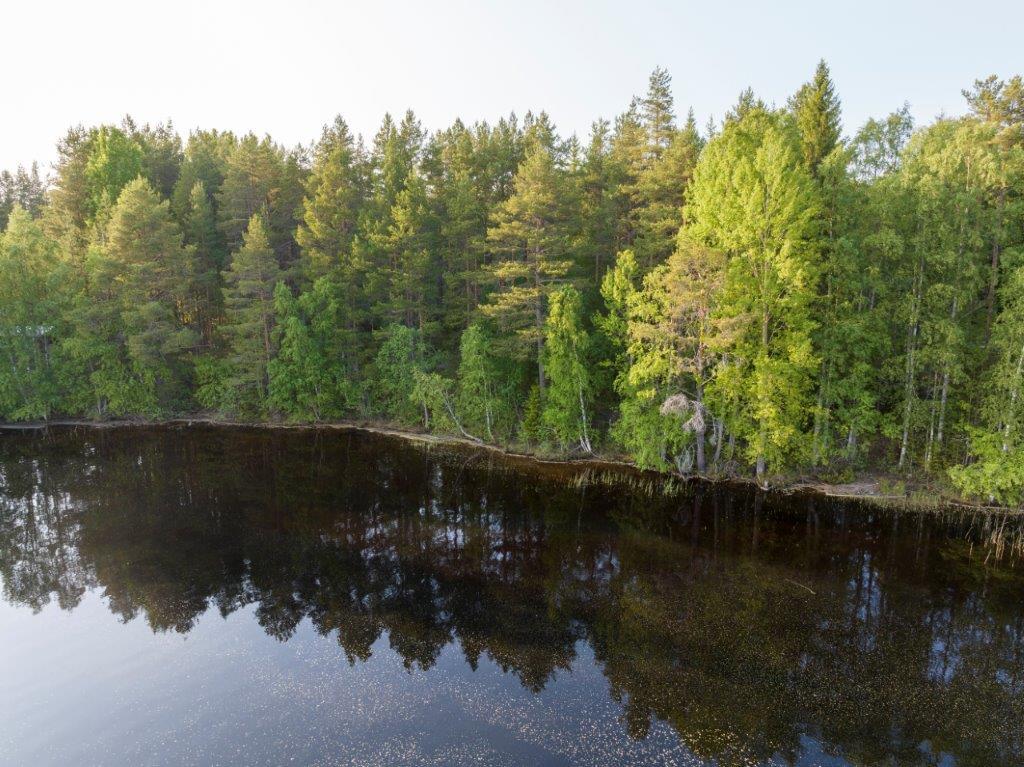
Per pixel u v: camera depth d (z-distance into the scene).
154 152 55.53
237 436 38.69
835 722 11.75
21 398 41.22
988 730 11.55
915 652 14.20
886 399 27.09
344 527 23.16
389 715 12.11
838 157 24.89
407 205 38.50
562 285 31.83
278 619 16.16
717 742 11.18
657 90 36.88
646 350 29.61
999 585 17.55
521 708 12.24
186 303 46.50
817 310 25.77
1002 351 22.72
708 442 30.44
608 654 14.22
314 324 40.50
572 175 39.03
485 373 35.38
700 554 20.23
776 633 15.09
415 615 16.28
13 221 41.62
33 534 22.44
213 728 11.85
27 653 14.69
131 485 28.56
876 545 20.53
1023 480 21.20
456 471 30.73
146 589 18.06
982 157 22.91
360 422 41.22
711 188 25.80
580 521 23.62
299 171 49.28
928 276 24.39
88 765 10.94
